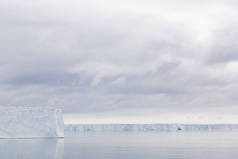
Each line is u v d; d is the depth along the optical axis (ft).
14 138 412.16
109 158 265.34
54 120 423.23
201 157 273.95
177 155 288.51
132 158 266.77
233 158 268.41
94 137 620.90
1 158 258.57
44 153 290.56
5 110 405.59
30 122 411.34
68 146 369.09
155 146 390.83
